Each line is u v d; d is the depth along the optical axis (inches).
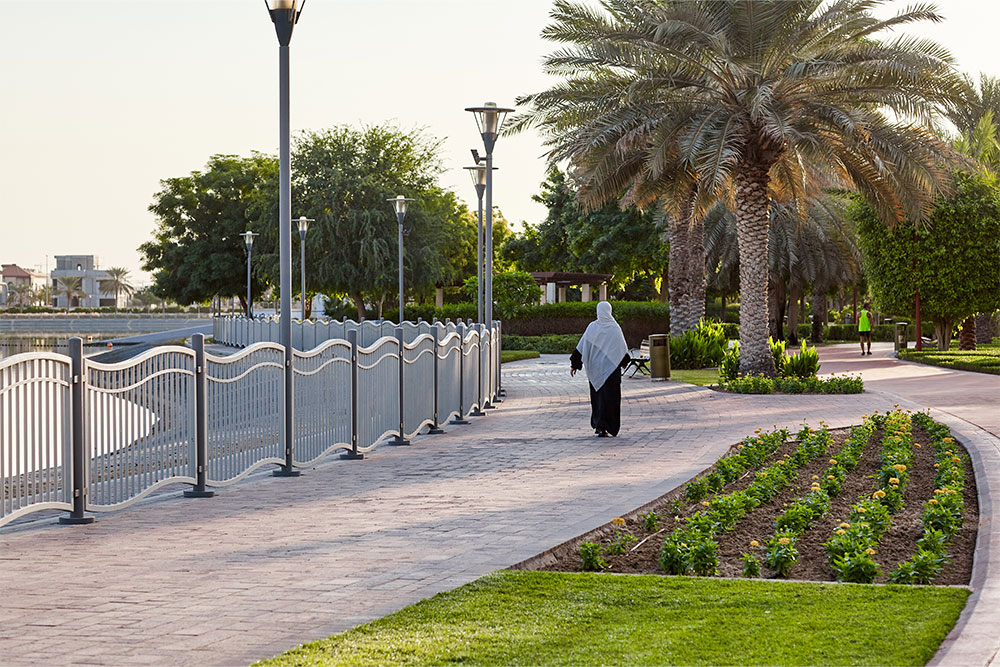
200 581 260.2
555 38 955.3
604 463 483.5
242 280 3073.3
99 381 358.3
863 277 2079.2
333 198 2295.8
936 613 211.9
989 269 1454.2
